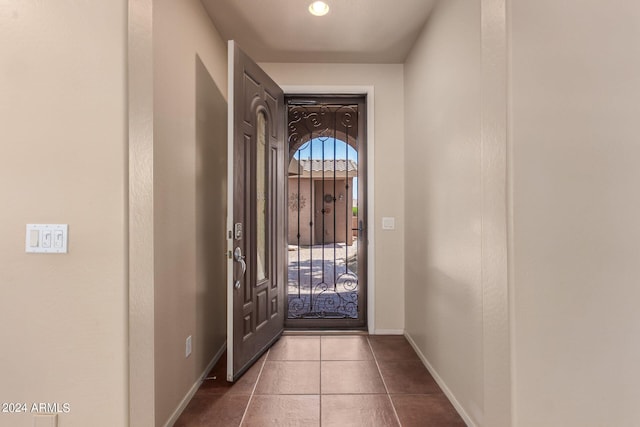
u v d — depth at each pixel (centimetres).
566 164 113
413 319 283
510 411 115
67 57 117
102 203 118
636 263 113
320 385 218
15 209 118
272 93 291
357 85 317
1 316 118
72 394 118
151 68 133
